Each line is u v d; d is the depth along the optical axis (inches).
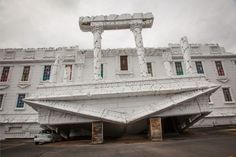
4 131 846.5
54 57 989.2
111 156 266.5
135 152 288.8
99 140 460.1
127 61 975.0
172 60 975.6
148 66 979.9
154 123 470.6
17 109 888.3
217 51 1023.6
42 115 492.7
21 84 936.3
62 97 483.2
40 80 946.1
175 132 657.6
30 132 847.1
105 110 477.1
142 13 682.8
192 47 1021.2
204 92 478.9
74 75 944.9
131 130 560.4
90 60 979.9
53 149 393.1
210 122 861.2
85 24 689.6
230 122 868.6
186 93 486.0
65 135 678.5
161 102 480.1
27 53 1003.3
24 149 417.7
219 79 960.9
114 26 678.5
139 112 472.4
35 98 486.0
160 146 343.6
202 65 989.8
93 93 483.2
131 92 482.0
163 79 507.2
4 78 957.2
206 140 391.9
